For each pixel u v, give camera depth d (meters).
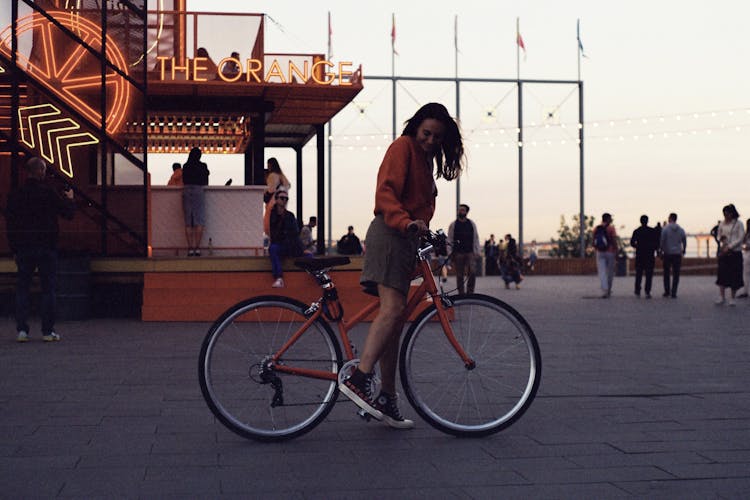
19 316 9.62
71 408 5.64
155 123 20.84
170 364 7.78
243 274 12.48
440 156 5.13
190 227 14.88
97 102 13.69
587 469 4.09
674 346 9.36
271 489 3.75
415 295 4.93
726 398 6.02
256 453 4.42
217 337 4.71
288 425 4.75
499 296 20.56
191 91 18.20
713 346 9.36
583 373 7.27
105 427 5.05
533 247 48.28
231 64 17.84
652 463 4.19
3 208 13.05
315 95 18.64
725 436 4.79
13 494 3.65
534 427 5.05
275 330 4.77
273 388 4.73
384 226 4.83
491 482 3.86
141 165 13.35
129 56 13.92
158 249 15.05
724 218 17.05
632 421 5.21
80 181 13.27
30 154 13.34
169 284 12.39
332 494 3.68
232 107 18.88
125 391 6.31
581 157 44.78
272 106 19.03
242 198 15.40
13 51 13.18
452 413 4.85
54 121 13.40
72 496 3.62
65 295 12.32
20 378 6.93
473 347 4.90
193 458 4.31
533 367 4.89
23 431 4.93
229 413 4.70
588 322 12.59
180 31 17.78
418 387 4.86
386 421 4.96
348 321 4.89
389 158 4.88
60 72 13.62
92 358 8.20
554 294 21.59
